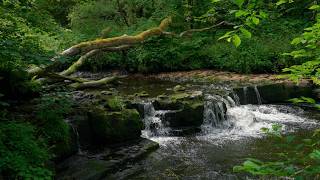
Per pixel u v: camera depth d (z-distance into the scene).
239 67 14.03
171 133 8.94
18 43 5.54
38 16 7.03
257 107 10.88
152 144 7.95
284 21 15.28
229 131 9.25
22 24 7.15
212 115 9.50
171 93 10.69
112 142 7.88
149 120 9.09
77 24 15.03
